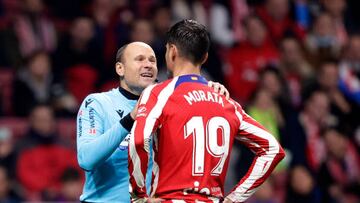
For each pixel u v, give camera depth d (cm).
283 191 3925
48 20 4566
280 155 1789
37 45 4456
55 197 3578
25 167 3706
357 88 4800
